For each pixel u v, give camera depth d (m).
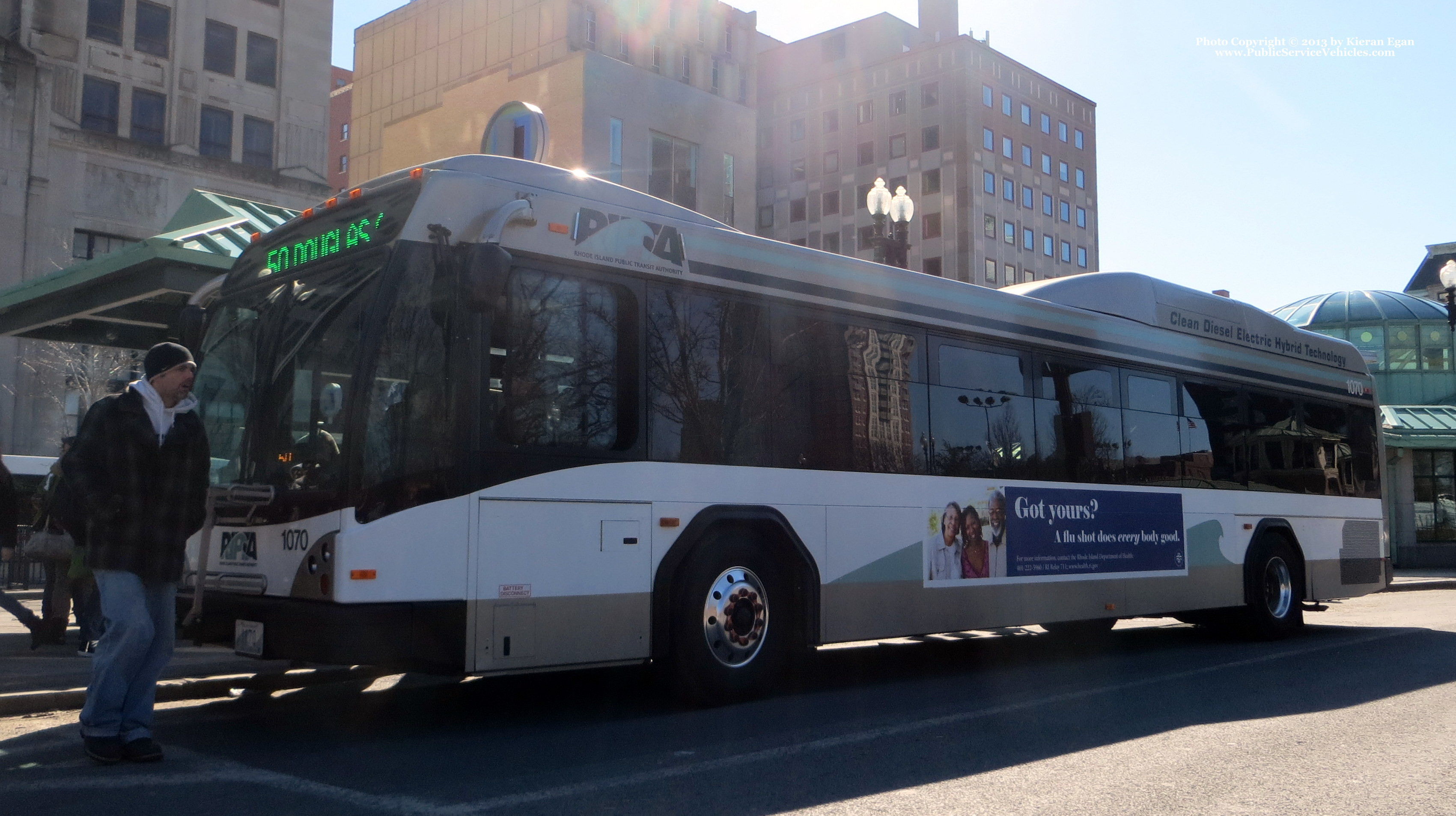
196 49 39.38
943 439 9.14
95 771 5.51
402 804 4.89
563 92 36.66
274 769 5.59
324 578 6.04
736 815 4.76
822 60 78.88
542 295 6.88
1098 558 10.36
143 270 11.39
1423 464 32.16
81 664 9.16
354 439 6.12
